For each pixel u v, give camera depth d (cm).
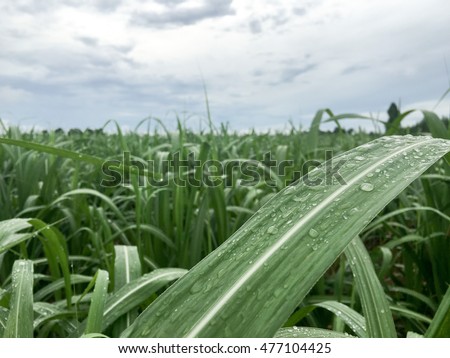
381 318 71
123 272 117
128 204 266
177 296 40
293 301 36
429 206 166
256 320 35
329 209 45
